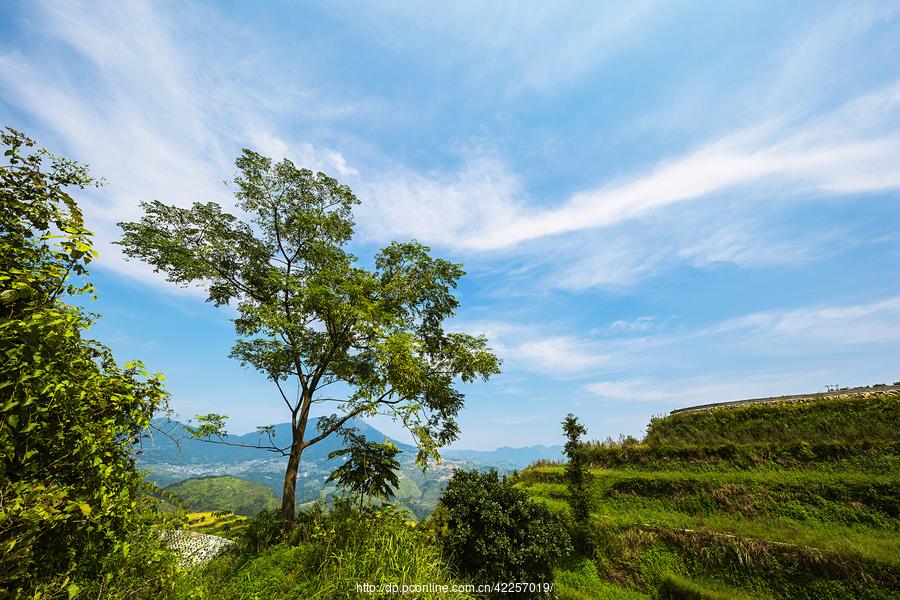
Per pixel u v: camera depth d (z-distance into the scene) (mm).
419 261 17422
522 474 26781
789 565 12266
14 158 3801
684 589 12516
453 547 10336
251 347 15539
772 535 13648
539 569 11383
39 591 2930
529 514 12391
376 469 12445
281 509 12867
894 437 18094
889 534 13086
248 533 11070
